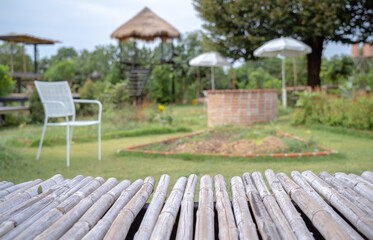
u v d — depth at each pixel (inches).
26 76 505.0
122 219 47.7
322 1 356.8
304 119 241.3
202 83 687.7
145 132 228.8
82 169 117.3
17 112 335.3
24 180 98.5
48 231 43.9
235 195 58.1
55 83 150.6
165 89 639.1
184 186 65.3
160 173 104.7
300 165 114.2
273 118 283.1
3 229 45.5
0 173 109.3
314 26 380.2
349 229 45.1
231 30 422.0
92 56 749.9
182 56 673.0
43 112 331.3
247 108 266.2
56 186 66.3
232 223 47.8
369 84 352.5
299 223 46.4
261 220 47.8
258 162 124.6
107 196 57.5
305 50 340.5
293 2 370.6
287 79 607.8
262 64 818.2
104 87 497.7
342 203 52.2
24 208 54.1
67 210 52.8
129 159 136.8
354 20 394.3
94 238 43.2
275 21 390.3
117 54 713.0
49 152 161.6
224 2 416.2
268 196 56.2
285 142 151.9
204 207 52.6
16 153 152.0
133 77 467.8
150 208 53.1
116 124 270.1
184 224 47.6
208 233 44.5
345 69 559.2
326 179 67.2
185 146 157.3
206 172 104.4
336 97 243.0
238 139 170.7
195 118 337.1
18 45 703.7
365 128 203.8
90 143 192.5
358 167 102.6
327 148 141.3
